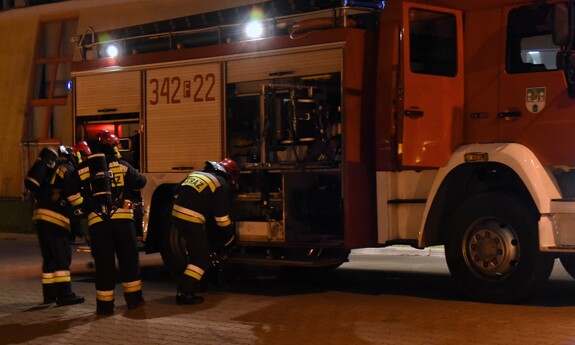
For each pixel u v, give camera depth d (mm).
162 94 10023
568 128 7316
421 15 8023
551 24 7199
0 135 24875
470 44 7953
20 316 7840
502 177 8000
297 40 8750
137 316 7656
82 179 7902
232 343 6422
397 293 8602
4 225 18812
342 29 8359
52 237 8328
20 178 24281
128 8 20984
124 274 8016
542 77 7484
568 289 8555
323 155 8539
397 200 8195
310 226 8672
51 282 8500
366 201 8406
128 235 7941
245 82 9289
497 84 7770
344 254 9117
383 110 8117
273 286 9359
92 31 11070
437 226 8156
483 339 6199
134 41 10672
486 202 7648
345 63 8312
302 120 8773
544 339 6133
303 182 8711
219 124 9492
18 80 24609
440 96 7969
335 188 8562
